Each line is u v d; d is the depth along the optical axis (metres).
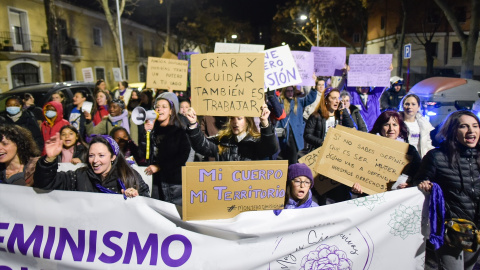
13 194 2.75
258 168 2.58
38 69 23.94
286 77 4.04
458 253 2.89
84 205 2.72
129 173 2.93
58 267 2.76
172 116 3.80
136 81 37.25
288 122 6.33
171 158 3.76
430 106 9.48
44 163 2.66
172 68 6.29
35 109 7.35
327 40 41.25
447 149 2.83
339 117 4.93
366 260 2.74
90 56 29.08
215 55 2.97
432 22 31.25
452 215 2.82
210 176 2.55
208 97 3.03
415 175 2.99
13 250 2.79
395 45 33.06
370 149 3.03
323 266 2.69
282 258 2.65
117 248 2.70
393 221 2.76
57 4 24.83
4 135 3.01
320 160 3.06
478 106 6.79
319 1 33.03
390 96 8.75
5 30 21.33
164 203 2.65
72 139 3.93
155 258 2.67
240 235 2.61
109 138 2.90
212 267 2.63
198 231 2.64
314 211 2.67
